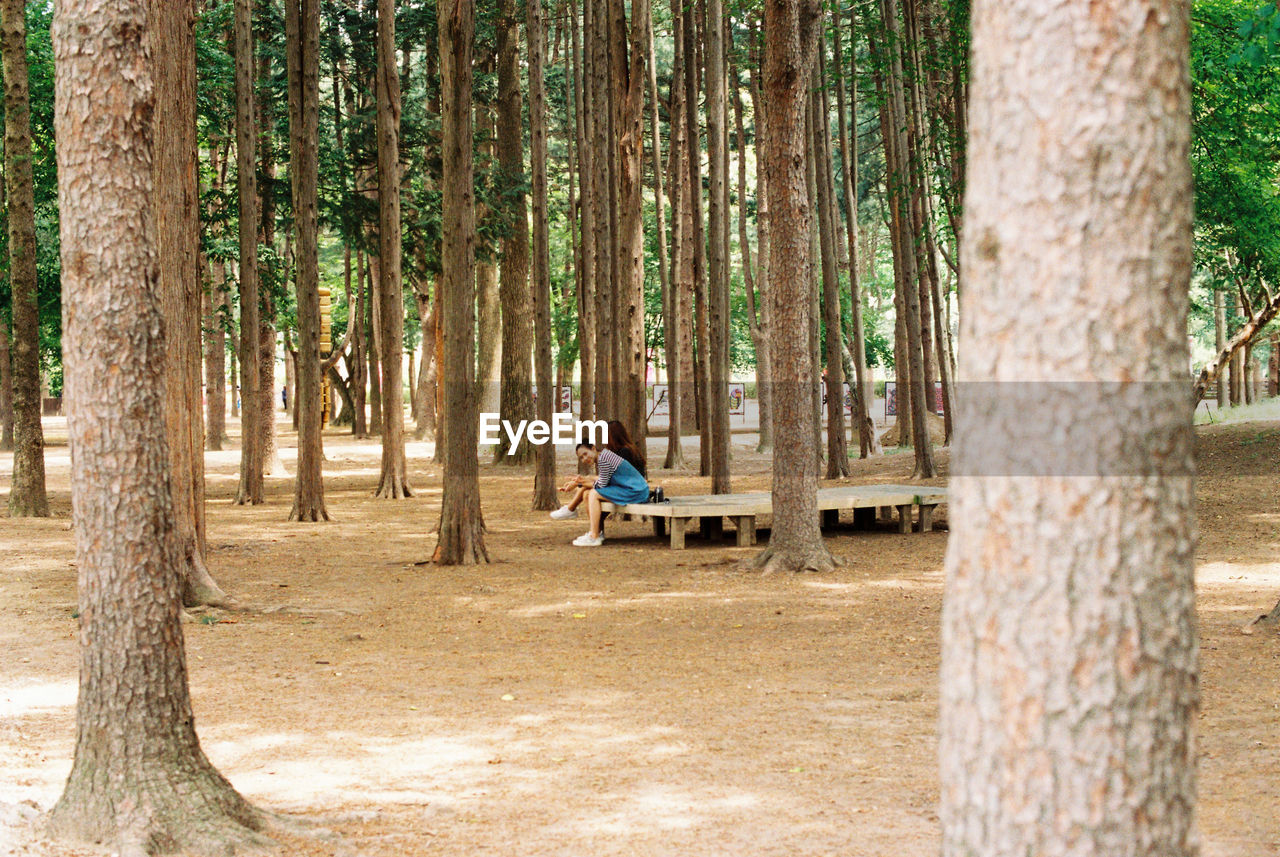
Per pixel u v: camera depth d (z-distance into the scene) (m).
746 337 45.94
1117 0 2.41
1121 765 2.39
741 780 5.26
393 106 20.52
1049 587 2.43
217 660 8.09
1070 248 2.44
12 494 18.28
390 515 18.67
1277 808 4.73
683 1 24.27
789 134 11.83
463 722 6.37
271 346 27.83
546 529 16.61
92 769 4.53
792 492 12.16
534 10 19.30
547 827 4.66
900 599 10.36
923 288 22.28
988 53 2.54
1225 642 8.13
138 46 4.60
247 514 18.92
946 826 2.60
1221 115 17.28
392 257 21.14
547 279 19.52
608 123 22.11
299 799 5.08
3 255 25.25
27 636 8.88
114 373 4.54
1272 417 24.45
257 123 25.75
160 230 10.05
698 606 10.19
